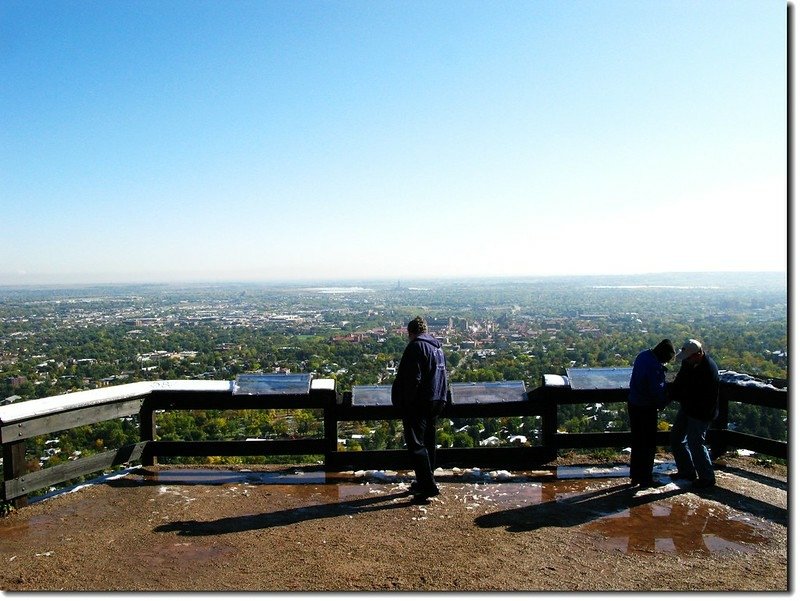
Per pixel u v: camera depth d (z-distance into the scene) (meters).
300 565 4.16
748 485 5.91
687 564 4.14
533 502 5.48
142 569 4.11
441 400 5.71
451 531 4.79
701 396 5.76
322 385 6.54
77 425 5.81
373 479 6.25
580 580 3.90
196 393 6.55
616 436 6.64
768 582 3.86
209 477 6.32
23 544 4.57
